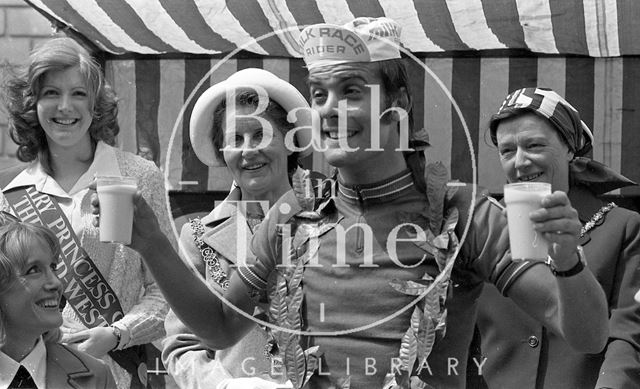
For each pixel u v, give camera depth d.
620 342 4.18
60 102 4.56
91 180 4.64
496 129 4.54
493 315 4.41
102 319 4.57
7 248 4.04
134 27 5.32
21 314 4.06
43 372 4.13
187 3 5.10
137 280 4.66
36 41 6.66
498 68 5.59
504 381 4.38
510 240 3.32
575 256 3.19
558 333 3.38
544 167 4.37
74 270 4.54
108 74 5.76
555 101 4.37
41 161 4.68
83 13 5.22
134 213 3.51
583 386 4.31
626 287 4.27
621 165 5.60
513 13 5.01
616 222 4.36
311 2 5.04
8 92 4.62
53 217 4.57
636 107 5.55
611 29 5.05
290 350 3.58
